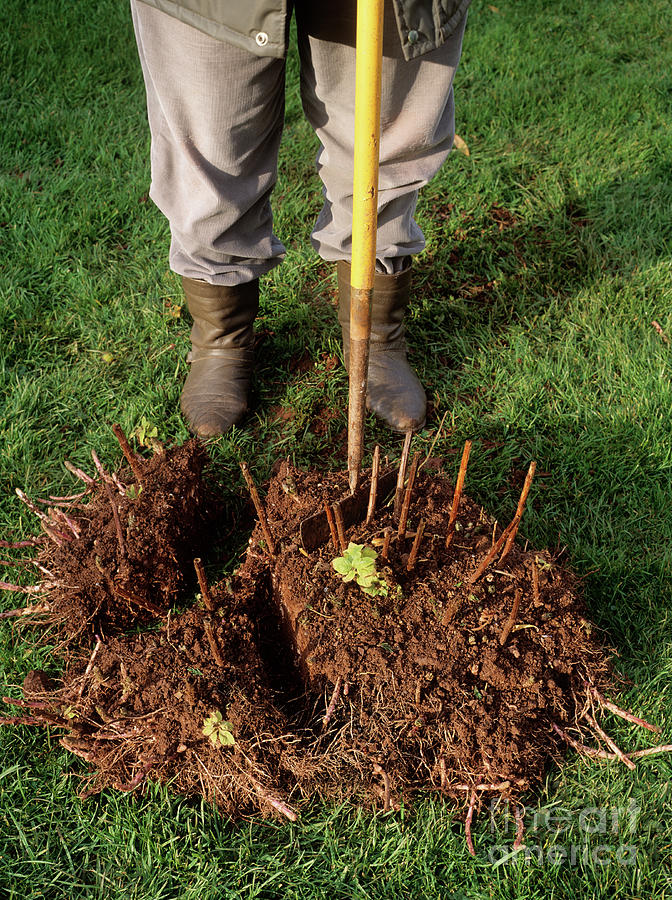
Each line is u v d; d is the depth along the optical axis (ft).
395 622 6.78
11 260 11.87
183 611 7.95
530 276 11.77
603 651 7.09
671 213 12.70
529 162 13.88
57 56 16.10
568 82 15.85
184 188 8.22
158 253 12.09
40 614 7.67
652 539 8.58
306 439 9.57
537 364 10.47
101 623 7.61
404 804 6.56
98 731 6.55
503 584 7.10
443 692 6.52
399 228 8.78
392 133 7.89
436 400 10.09
